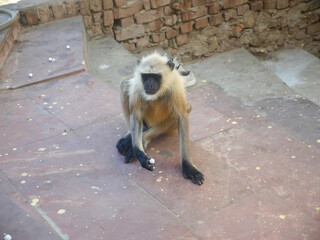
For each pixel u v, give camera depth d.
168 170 2.18
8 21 3.45
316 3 4.78
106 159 2.26
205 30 4.48
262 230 1.81
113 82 3.43
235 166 2.22
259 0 4.55
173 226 1.83
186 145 2.18
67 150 2.32
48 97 2.83
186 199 1.99
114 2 4.02
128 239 1.77
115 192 2.03
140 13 4.16
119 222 1.86
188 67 4.27
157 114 2.28
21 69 3.16
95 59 3.79
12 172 2.16
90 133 2.47
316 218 1.88
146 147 2.36
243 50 4.55
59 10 3.88
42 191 2.03
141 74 2.16
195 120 2.64
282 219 1.87
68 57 3.30
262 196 2.00
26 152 2.31
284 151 2.34
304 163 2.24
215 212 1.91
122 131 2.48
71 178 2.12
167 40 4.39
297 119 3.04
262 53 4.75
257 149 2.36
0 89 2.92
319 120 3.02
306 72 4.38
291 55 4.71
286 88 3.63
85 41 3.74
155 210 1.92
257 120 2.79
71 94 2.86
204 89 3.58
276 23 4.69
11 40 3.47
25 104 2.76
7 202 1.93
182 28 4.37
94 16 4.03
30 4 3.81
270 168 2.20
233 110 3.12
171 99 2.18
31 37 3.63
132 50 4.30
